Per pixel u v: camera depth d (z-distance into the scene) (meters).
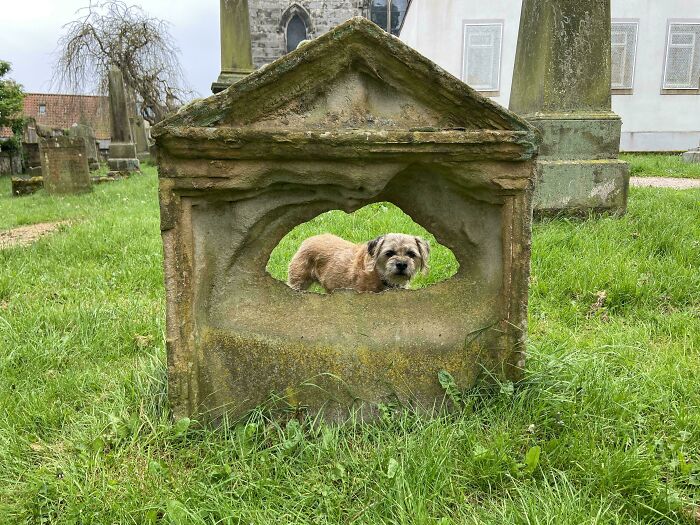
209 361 2.50
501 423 2.49
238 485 2.17
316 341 2.56
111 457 2.30
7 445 2.40
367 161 2.31
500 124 2.36
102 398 2.82
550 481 2.17
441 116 2.42
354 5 30.89
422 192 2.57
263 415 2.56
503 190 2.45
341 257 4.59
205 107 2.16
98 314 3.79
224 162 2.23
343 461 2.28
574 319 3.78
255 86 2.19
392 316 2.65
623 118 17.39
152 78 27.69
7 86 22.88
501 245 2.59
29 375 3.05
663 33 16.75
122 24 26.73
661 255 4.81
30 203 10.77
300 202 2.45
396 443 2.36
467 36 16.86
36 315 3.75
